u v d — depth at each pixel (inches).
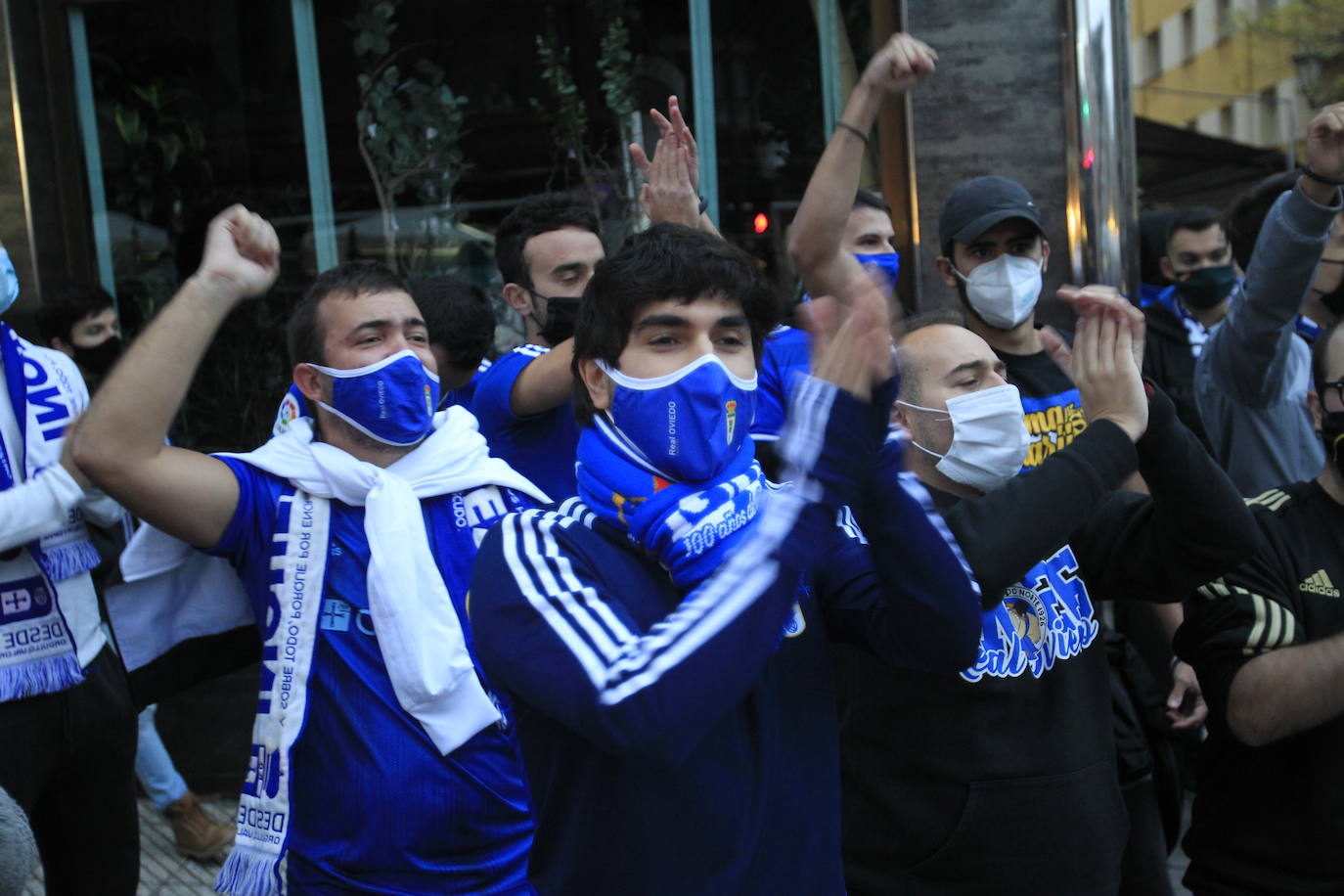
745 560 55.2
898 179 195.2
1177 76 820.6
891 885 85.7
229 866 87.1
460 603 92.4
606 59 212.2
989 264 125.0
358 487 90.4
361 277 93.4
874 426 56.6
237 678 203.0
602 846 58.9
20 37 205.5
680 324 60.3
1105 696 90.4
